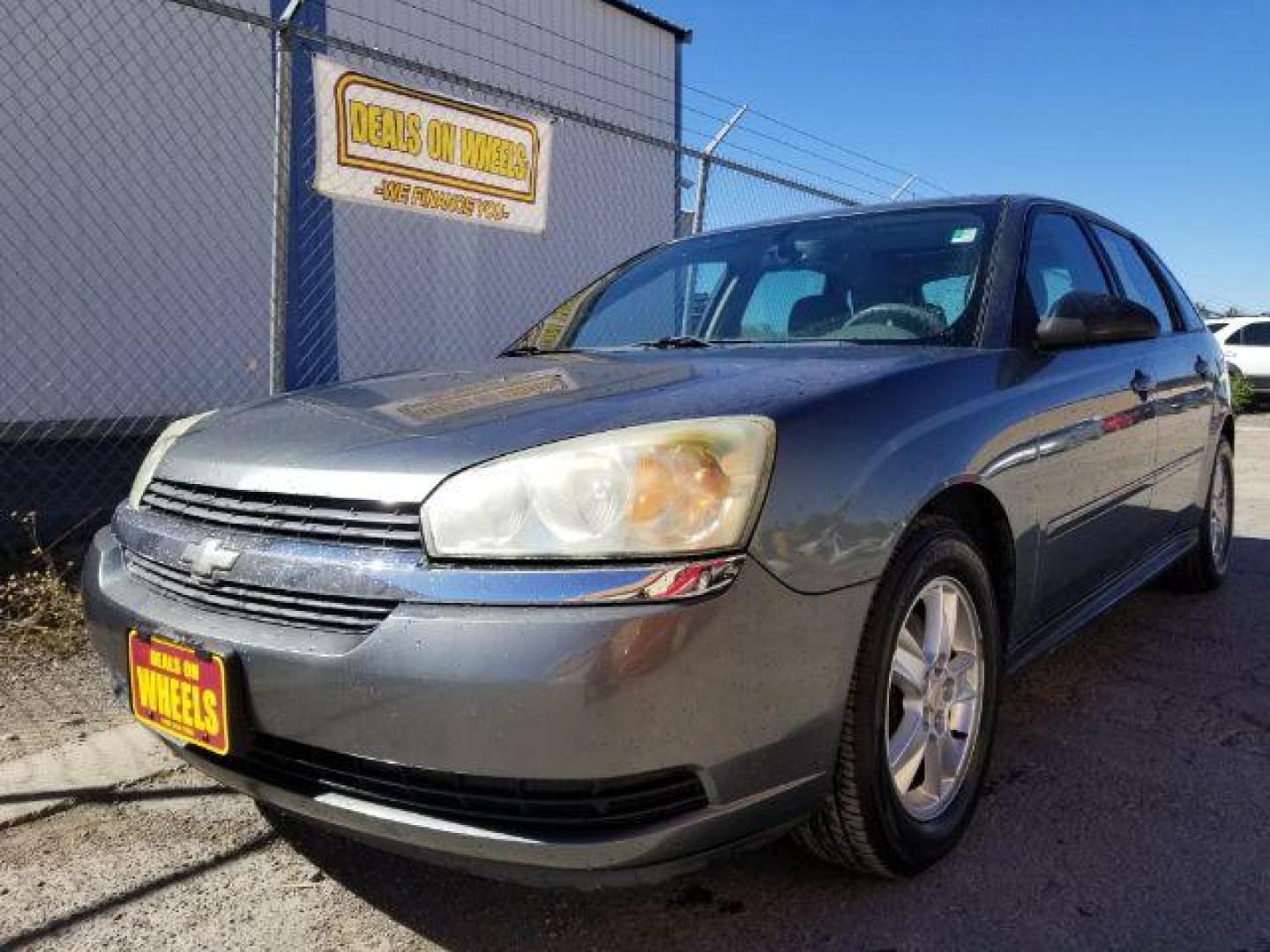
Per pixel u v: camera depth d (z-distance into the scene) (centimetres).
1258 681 345
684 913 211
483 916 213
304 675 177
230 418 242
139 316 758
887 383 218
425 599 171
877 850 206
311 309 812
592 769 164
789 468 183
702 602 167
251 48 793
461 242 913
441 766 169
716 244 351
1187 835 239
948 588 225
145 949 203
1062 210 350
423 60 865
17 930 209
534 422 193
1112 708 321
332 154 502
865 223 326
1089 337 273
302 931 209
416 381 256
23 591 401
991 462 232
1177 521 393
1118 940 198
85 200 728
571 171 1001
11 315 703
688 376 223
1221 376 441
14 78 693
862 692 196
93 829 250
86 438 732
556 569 168
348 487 186
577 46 1006
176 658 195
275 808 204
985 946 198
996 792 263
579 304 358
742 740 173
